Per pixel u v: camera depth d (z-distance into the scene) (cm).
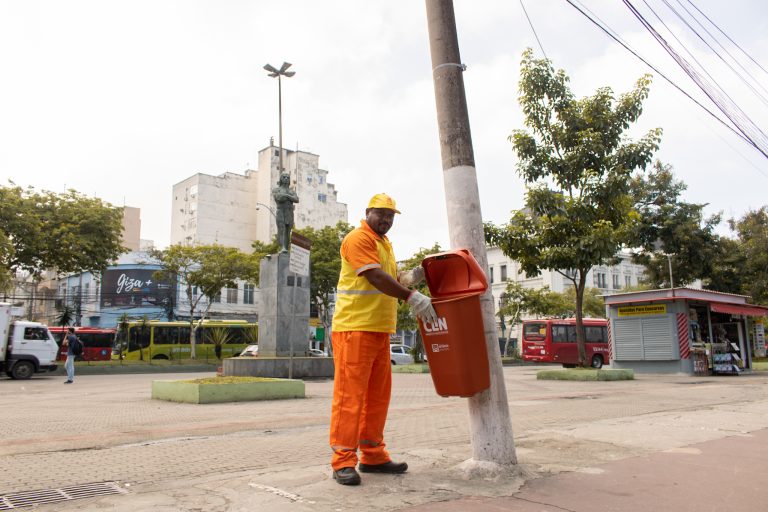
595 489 361
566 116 1561
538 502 331
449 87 427
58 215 2903
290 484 369
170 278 4203
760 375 1994
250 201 6328
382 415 402
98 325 5162
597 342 3384
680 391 1230
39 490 366
